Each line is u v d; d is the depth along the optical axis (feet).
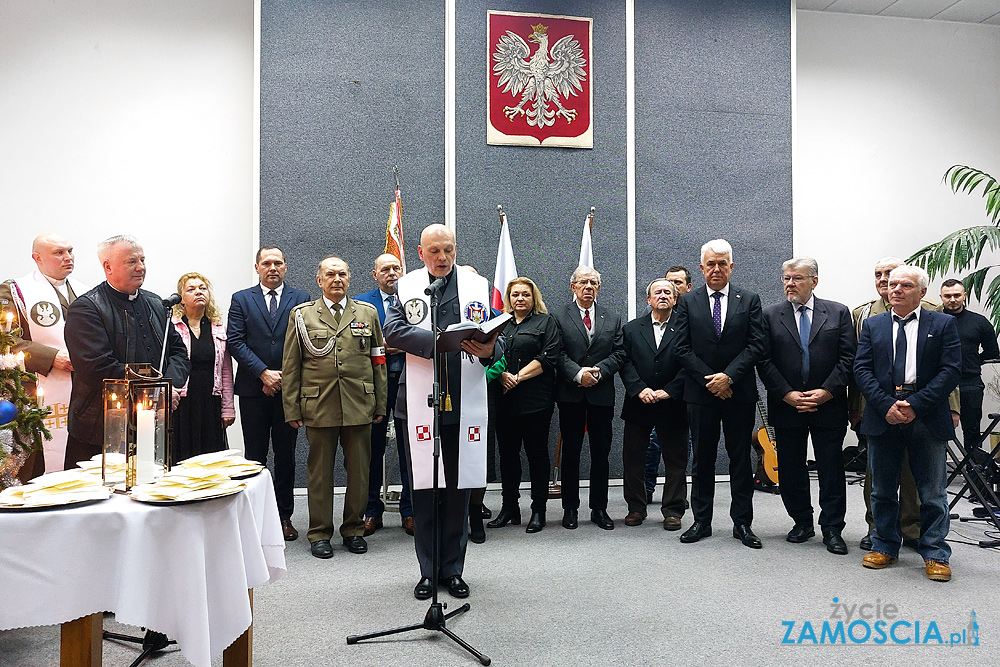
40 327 11.96
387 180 19.06
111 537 5.66
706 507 13.71
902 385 11.46
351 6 18.98
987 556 12.57
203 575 5.90
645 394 14.55
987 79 24.64
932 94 24.34
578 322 15.26
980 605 9.98
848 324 13.33
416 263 19.16
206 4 20.22
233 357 14.01
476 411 10.16
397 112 19.13
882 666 8.00
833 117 23.70
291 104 18.70
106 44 19.71
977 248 20.98
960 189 24.35
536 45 19.69
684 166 20.42
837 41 23.79
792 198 20.97
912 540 13.15
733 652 8.36
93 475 6.86
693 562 12.15
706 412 13.51
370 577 11.36
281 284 14.70
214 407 13.83
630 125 20.10
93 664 6.26
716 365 13.43
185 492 5.97
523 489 19.22
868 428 11.95
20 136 19.26
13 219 19.19
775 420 13.60
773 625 9.21
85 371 9.55
